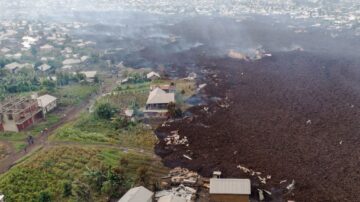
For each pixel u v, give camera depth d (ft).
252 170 282.56
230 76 514.27
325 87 456.04
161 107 399.24
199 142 330.13
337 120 362.94
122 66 595.47
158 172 286.46
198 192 260.21
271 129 349.20
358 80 479.00
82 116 395.75
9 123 358.64
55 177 271.28
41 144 330.95
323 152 304.71
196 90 463.83
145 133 353.10
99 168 277.64
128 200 226.17
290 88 456.04
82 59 616.80
